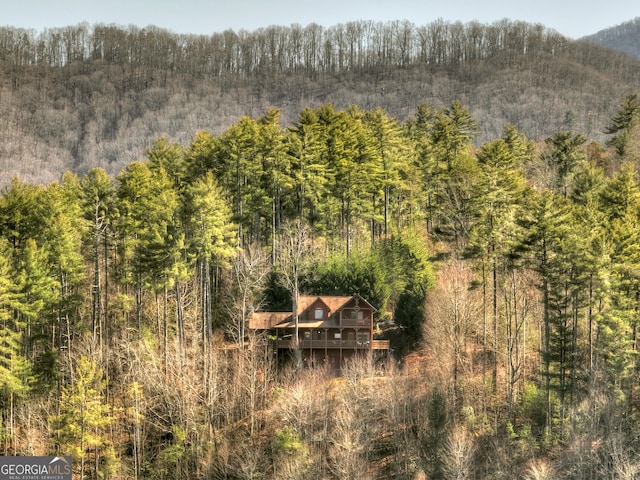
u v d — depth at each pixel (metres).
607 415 47.75
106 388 59.41
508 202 60.22
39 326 65.94
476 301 62.91
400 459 52.72
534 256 54.50
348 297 67.56
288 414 53.50
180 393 56.72
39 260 60.34
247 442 54.47
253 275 69.75
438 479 49.78
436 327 60.75
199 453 52.97
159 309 68.56
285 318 67.12
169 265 58.44
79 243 66.50
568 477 46.69
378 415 57.00
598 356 53.69
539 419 54.53
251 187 75.44
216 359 58.88
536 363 61.12
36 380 59.03
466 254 58.72
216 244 61.75
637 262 53.38
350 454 49.28
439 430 51.72
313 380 57.41
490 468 49.75
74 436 50.72
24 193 67.19
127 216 67.50
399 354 66.75
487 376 60.56
